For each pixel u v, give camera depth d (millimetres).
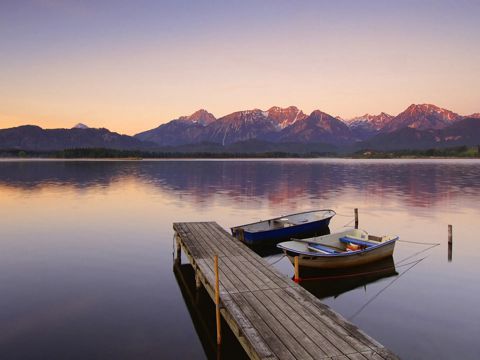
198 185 65875
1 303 15750
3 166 136500
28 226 31328
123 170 112688
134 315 14680
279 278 14328
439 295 16844
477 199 46938
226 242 20422
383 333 13297
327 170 116188
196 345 12398
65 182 70250
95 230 29922
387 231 29828
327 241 21109
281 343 9352
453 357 11727
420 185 65438
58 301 15992
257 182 72500
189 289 17500
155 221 33750
